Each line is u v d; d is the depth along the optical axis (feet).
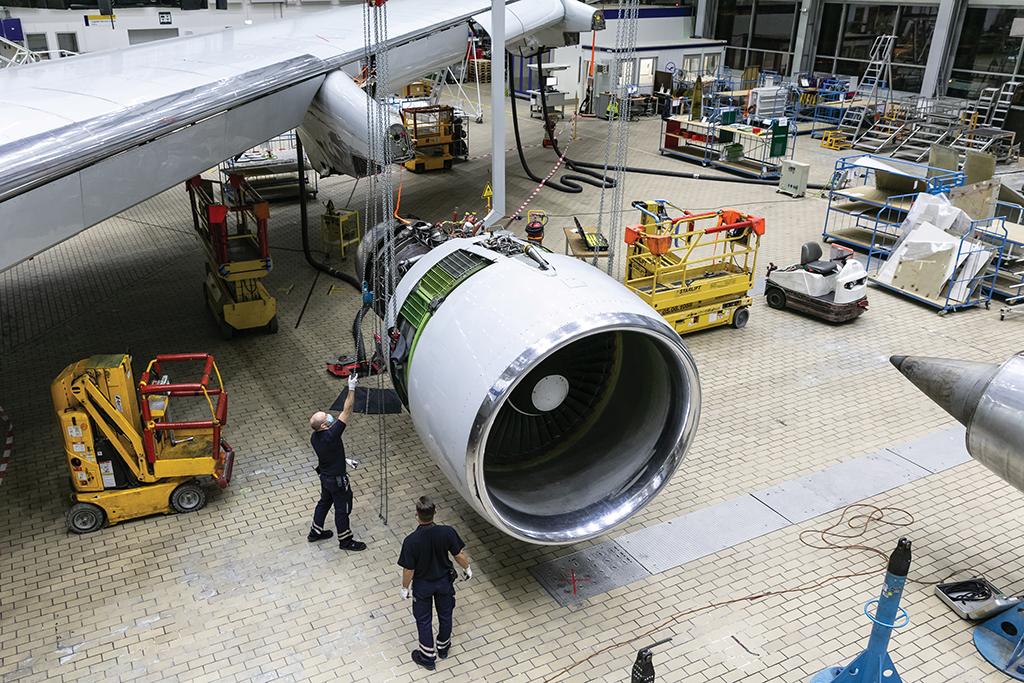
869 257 45.73
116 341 37.14
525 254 22.58
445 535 18.70
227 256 35.06
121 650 20.10
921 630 21.06
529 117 88.38
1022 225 45.73
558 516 20.81
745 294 38.99
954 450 29.19
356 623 21.08
